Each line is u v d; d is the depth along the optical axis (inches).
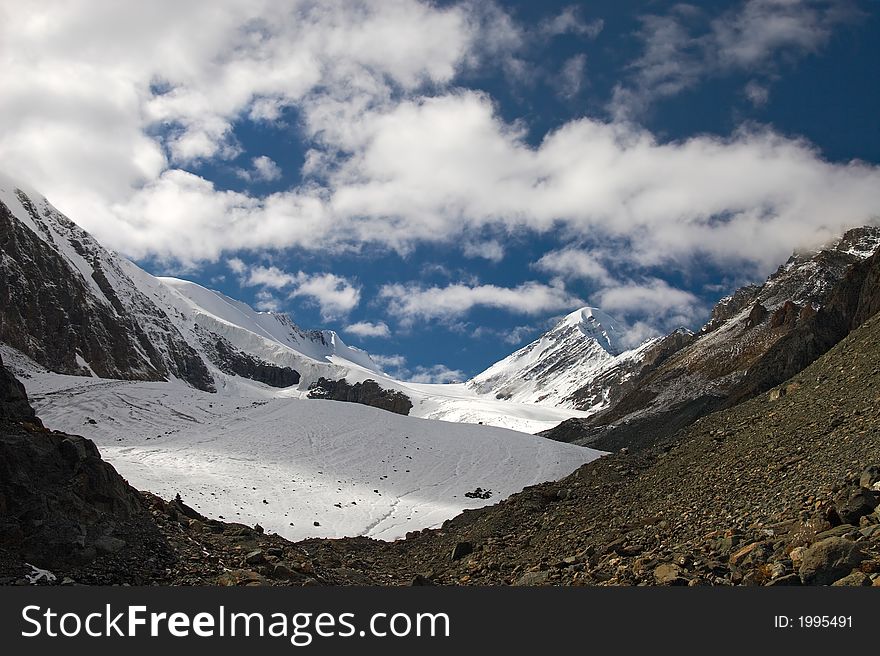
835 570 685.9
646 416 5733.3
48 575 841.5
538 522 1407.5
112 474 1042.1
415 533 1945.1
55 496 945.5
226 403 4547.2
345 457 3629.4
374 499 2972.4
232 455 3484.3
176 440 3777.1
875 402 1122.7
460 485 3356.3
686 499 1156.5
